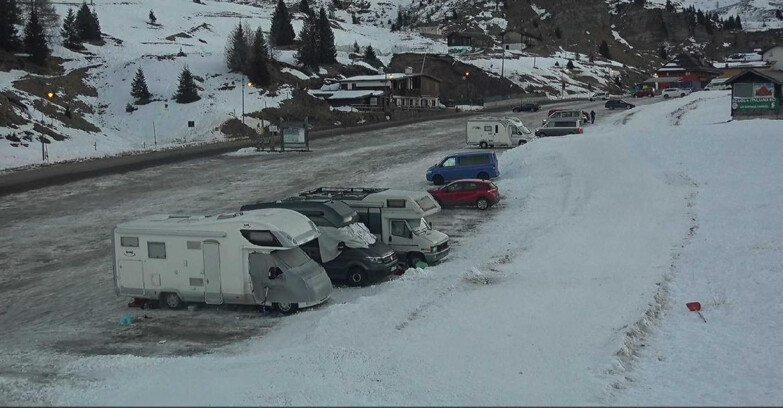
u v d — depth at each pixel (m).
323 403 10.60
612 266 20.86
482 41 149.00
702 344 14.26
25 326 18.25
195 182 43.78
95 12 121.88
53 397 11.61
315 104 85.56
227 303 18.44
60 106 71.94
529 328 14.96
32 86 73.25
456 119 82.69
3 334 17.55
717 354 13.62
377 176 43.66
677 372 12.69
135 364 13.59
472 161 39.22
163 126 74.75
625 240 24.20
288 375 12.03
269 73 89.19
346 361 12.86
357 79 91.44
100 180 45.03
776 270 19.12
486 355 13.18
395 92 92.44
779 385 11.88
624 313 15.98
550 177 37.88
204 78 87.81
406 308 16.72
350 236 21.05
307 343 14.55
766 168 35.06
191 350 15.41
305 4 173.75
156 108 78.25
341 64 106.06
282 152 57.34
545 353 13.29
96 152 60.03
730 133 41.16
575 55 162.25
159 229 18.59
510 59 139.75
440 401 10.79
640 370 12.79
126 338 16.55
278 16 115.25
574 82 133.75
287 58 102.38
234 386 11.33
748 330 15.00
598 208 30.22
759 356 13.42
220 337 16.33
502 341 14.07
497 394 11.11
